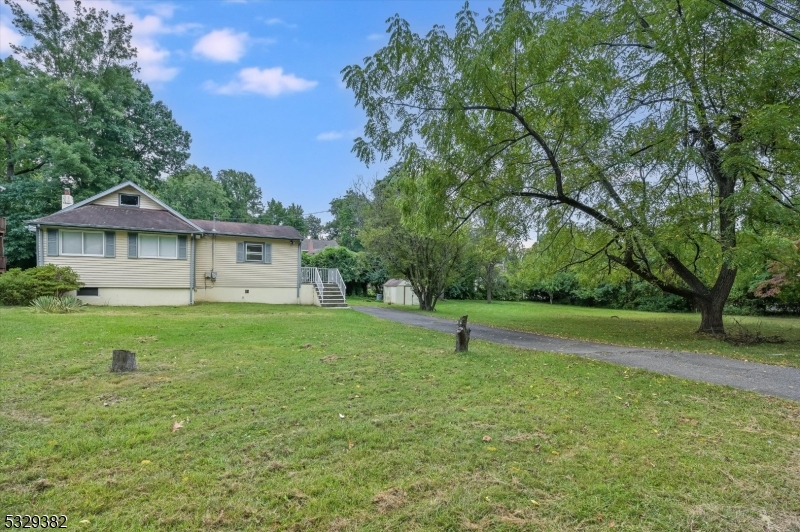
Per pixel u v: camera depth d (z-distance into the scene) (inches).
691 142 349.4
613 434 143.2
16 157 874.1
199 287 701.3
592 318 717.9
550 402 178.2
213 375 208.7
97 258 595.8
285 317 499.5
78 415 149.7
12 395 170.6
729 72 337.7
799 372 252.4
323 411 160.1
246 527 88.7
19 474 107.1
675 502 101.5
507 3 277.6
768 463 123.6
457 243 727.7
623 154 350.9
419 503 98.8
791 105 314.7
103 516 91.3
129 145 1003.3
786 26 321.7
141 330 341.4
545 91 311.0
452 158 335.3
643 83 359.6
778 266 501.0
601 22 365.4
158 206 698.8
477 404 173.6
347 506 97.0
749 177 354.9
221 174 2070.6
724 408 176.6
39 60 889.5
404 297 1052.5
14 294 504.1
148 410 156.6
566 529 90.5
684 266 459.5
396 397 180.7
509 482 109.0
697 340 405.4
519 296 1364.4
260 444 129.0
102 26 950.4
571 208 437.1
